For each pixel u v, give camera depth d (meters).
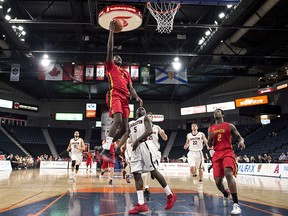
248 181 11.23
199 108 33.78
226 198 4.54
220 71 28.05
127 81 3.66
